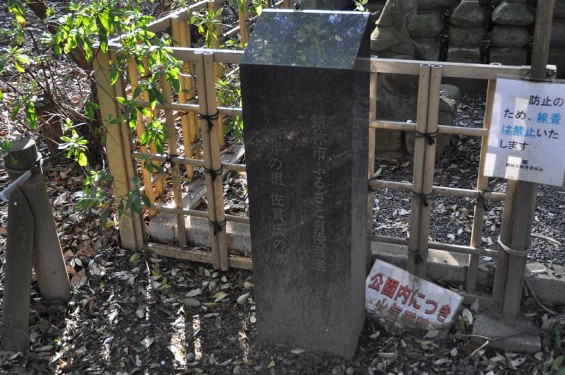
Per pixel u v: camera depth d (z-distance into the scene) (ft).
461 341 10.05
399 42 13.94
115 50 10.60
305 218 8.90
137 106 10.66
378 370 9.68
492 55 17.33
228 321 10.82
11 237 10.00
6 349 10.32
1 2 26.05
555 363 9.50
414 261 10.58
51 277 10.93
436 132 9.59
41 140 16.30
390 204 12.89
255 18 17.16
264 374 9.77
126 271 11.87
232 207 13.05
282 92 8.20
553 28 16.88
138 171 14.05
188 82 13.48
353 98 7.97
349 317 9.41
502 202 12.80
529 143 8.67
